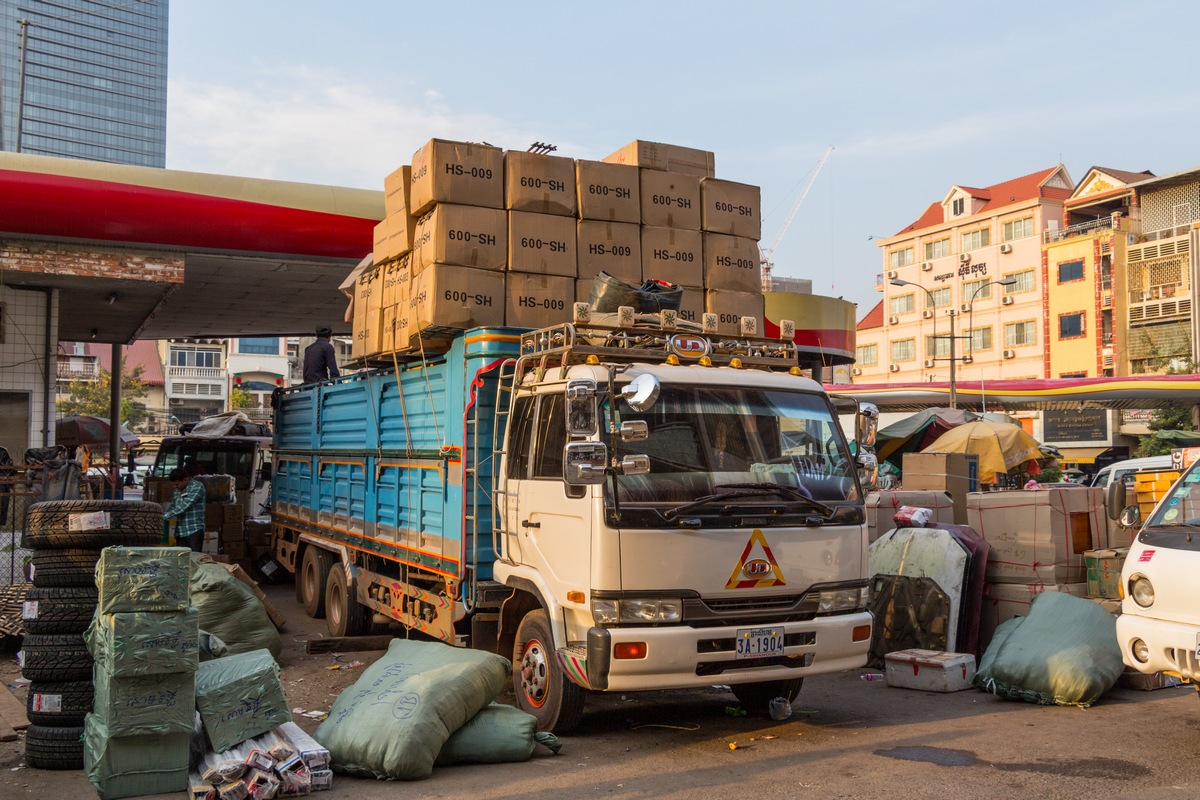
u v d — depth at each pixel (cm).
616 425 616
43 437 1619
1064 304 5625
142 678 539
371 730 583
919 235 6719
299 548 1272
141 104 18475
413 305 809
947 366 6438
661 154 895
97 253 1530
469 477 740
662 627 599
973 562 909
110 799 536
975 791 542
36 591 610
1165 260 5138
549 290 798
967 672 825
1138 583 667
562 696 654
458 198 776
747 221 910
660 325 707
